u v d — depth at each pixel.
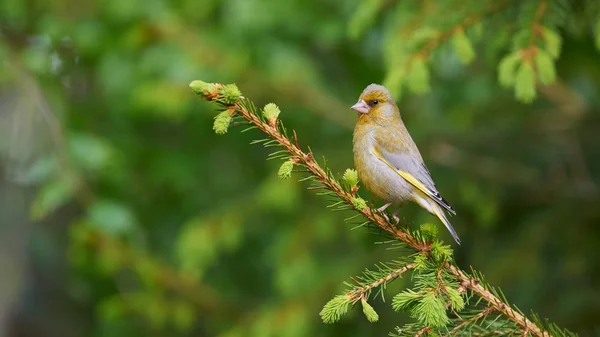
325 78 16.83
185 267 14.16
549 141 14.13
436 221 13.73
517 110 13.74
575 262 13.20
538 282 13.69
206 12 16.02
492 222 13.96
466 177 13.81
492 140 13.96
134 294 14.30
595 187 13.72
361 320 14.24
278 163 14.09
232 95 6.72
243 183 17.05
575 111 13.50
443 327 6.67
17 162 14.84
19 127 14.23
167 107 14.48
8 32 15.78
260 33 15.83
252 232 16.89
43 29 15.37
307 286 13.69
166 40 15.19
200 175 17.06
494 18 9.20
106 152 14.15
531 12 8.83
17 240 16.92
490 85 14.33
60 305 18.53
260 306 14.52
